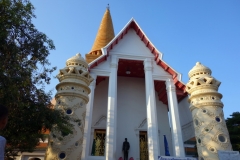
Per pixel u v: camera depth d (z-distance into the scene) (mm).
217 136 12617
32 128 10094
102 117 18188
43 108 9875
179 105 19734
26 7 9422
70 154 11781
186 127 18375
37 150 16484
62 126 10258
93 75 16875
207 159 12250
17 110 9227
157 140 14648
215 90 14094
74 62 14617
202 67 15102
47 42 10312
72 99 13070
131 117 18828
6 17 8680
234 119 17328
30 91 9938
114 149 14055
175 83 17703
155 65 18219
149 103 16016
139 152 17250
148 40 18469
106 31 27219
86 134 14539
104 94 19312
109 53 17938
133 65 19219
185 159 11148
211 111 13289
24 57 9719
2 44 8492
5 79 8117
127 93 19906
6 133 9516
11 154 11586
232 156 10906
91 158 14234
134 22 19328
